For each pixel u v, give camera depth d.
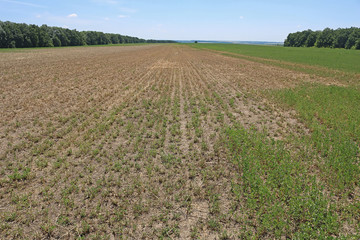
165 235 4.70
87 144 8.34
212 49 85.31
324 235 4.38
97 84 19.55
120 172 6.73
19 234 4.62
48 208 5.33
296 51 73.56
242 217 5.17
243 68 32.84
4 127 9.88
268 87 19.56
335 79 24.73
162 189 6.09
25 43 85.19
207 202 5.67
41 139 8.83
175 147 8.45
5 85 18.22
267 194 5.50
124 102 14.11
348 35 112.06
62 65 32.09
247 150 7.89
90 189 5.91
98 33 145.88
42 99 14.36
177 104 13.77
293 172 6.77
